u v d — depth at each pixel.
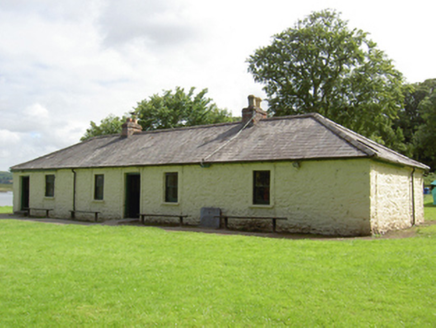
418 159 55.19
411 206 18.17
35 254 9.96
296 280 7.32
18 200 25.98
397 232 14.91
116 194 20.80
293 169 15.30
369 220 13.59
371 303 6.14
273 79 40.50
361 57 36.44
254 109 19.98
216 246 10.93
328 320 5.53
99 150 24.16
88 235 13.34
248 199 16.31
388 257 8.98
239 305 6.10
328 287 6.90
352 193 13.97
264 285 7.05
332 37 37.19
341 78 38.12
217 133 20.41
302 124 17.84
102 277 7.71
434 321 5.48
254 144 17.41
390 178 15.78
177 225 18.05
